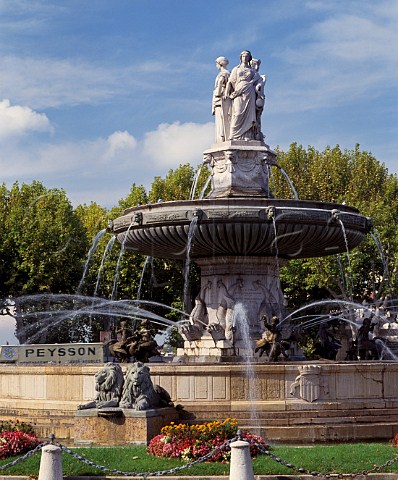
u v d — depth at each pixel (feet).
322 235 69.00
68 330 168.25
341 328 134.31
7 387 68.03
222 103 76.79
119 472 44.21
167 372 61.26
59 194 162.61
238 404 60.39
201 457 44.80
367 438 59.93
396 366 63.87
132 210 72.49
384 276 143.74
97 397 56.90
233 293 74.95
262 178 76.54
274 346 67.00
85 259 159.22
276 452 50.75
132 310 147.95
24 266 152.87
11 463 44.39
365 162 173.78
